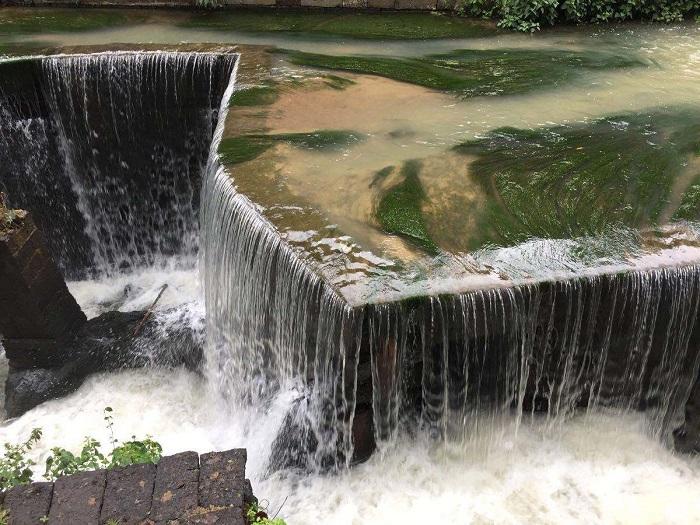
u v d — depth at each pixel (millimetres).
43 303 5949
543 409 4996
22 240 5598
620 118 6473
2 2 9602
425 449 4910
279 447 4871
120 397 5914
